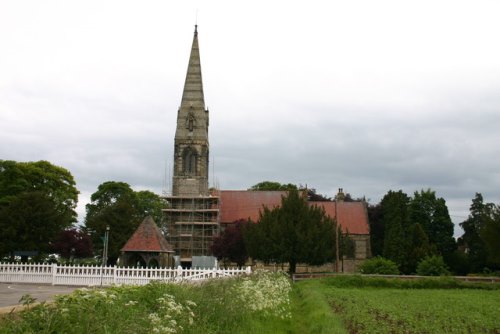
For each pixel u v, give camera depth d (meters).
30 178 87.69
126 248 63.72
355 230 98.00
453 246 97.06
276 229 70.19
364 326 22.95
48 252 76.81
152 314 12.33
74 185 95.94
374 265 63.03
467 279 55.81
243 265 87.19
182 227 97.06
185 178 98.44
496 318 27.69
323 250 69.88
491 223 64.62
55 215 74.50
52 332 10.23
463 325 24.94
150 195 120.62
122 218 87.75
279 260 70.56
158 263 63.94
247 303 20.84
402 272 81.75
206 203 97.94
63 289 37.00
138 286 18.73
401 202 87.06
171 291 18.58
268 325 21.36
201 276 43.06
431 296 41.66
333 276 58.41
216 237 89.56
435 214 98.50
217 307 18.58
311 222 70.88
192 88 100.94
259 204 101.56
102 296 12.88
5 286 39.78
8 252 71.31
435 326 24.05
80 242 76.56
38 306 11.04
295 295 42.78
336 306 31.30
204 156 99.50
